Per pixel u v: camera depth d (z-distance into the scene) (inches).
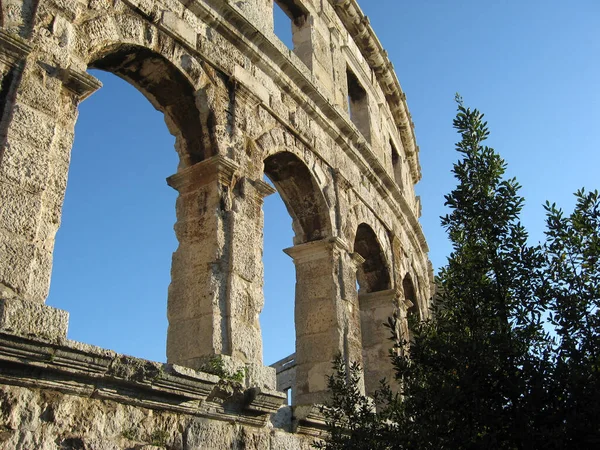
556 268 332.2
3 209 345.7
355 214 751.7
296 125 661.9
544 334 323.9
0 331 304.0
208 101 537.0
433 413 319.0
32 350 317.4
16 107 371.6
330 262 652.1
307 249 665.0
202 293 479.5
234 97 570.6
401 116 1129.4
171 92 536.1
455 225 368.5
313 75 715.4
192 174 526.6
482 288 338.6
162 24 512.7
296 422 510.0
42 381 329.7
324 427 528.4
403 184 1117.7
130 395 371.9
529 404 298.2
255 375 471.2
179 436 399.5
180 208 523.8
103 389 357.4
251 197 543.5
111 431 359.6
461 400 313.1
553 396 300.2
